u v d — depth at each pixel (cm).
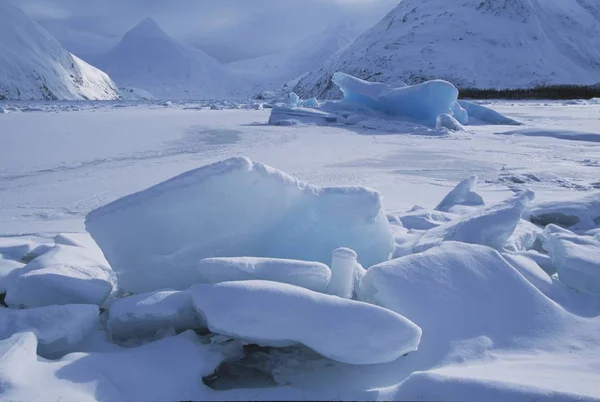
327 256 427
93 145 1756
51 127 2491
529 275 412
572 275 418
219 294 317
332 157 1489
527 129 2391
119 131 2312
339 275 354
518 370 293
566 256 430
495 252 403
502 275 381
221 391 279
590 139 2102
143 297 347
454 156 1544
